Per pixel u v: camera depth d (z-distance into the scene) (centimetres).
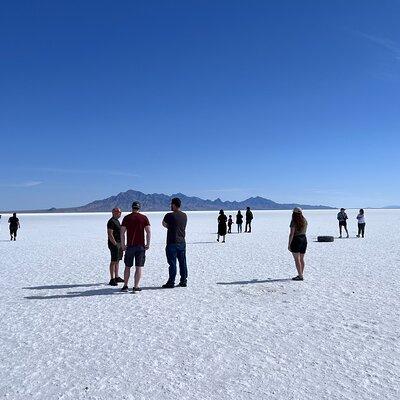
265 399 471
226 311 862
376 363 575
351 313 838
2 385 519
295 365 570
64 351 634
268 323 771
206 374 543
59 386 514
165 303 937
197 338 688
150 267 1515
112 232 1155
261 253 1931
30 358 608
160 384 516
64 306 920
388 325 754
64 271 1444
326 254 1881
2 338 700
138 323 779
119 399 477
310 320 789
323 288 1093
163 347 646
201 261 1658
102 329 743
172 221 1109
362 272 1357
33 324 780
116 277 1177
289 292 1045
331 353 614
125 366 573
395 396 475
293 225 1203
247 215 3453
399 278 1238
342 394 481
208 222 6125
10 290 1109
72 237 3173
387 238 2795
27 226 5219
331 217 8475
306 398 472
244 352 621
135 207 1059
